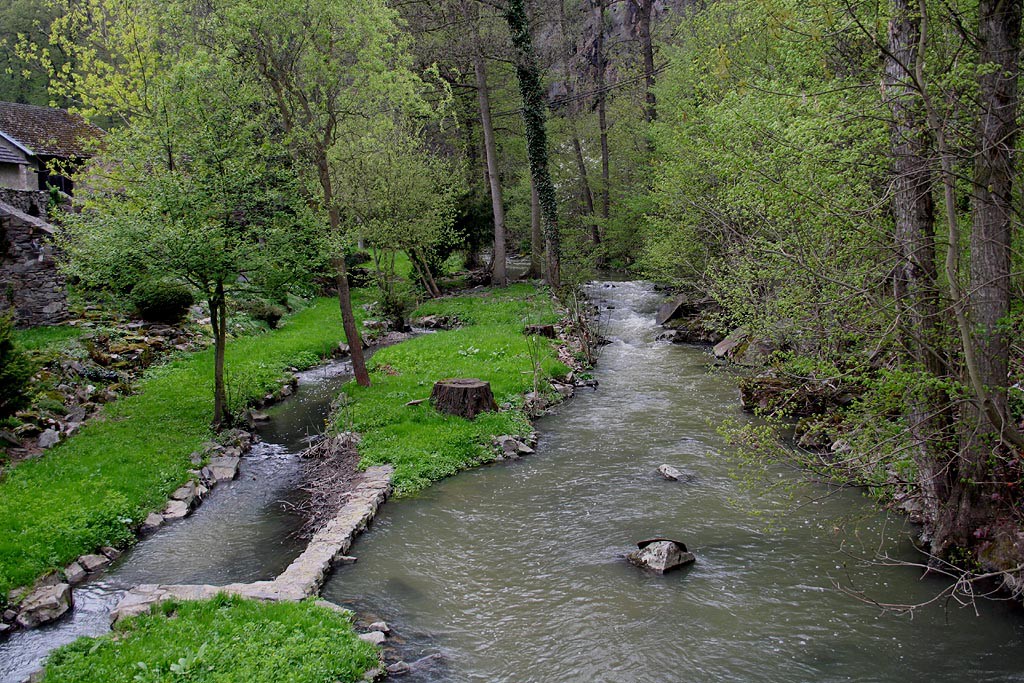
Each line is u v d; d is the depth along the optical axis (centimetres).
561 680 746
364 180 2939
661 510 1166
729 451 1420
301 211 1595
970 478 886
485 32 3350
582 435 1575
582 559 1012
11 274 1975
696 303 2694
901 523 1086
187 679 690
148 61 2247
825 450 1278
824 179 842
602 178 4506
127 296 1584
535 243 3741
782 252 902
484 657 790
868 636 808
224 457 1453
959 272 893
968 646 782
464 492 1278
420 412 1622
